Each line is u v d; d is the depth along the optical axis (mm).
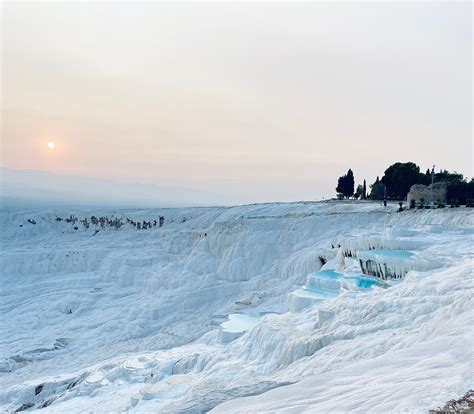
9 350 34938
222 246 51188
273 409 6730
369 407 5430
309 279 25250
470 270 15352
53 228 103562
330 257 36625
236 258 47281
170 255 58375
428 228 29844
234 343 19906
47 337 37875
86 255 65312
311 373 11305
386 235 28844
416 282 15945
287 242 47781
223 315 32219
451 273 15602
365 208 55844
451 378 5723
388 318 13188
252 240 48656
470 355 6738
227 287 42031
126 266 54375
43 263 65438
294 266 40312
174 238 62938
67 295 49906
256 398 7633
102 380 20688
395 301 14148
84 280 55781
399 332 11828
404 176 71750
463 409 4621
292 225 50062
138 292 49031
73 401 18609
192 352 21172
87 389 19984
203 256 51469
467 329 8719
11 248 76000
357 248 28469
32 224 102500
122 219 99938
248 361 16438
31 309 47094
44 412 17875
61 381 22734
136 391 18016
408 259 19484
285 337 15742
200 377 16297
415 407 4945
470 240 24500
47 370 28734
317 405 6258
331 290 23172
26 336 38625
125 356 24797
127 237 78625
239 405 7539
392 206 54406
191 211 94438
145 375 19859
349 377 7453
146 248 66312
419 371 6527
